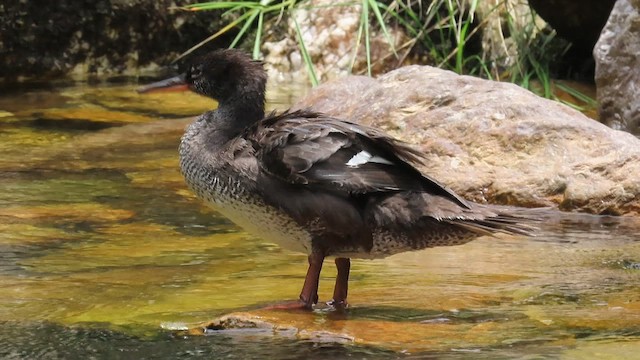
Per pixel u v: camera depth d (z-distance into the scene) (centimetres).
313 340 794
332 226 848
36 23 2228
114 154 1580
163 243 1131
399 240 847
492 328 818
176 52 2373
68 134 1716
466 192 1309
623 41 1587
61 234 1158
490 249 1109
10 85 2178
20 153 1573
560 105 1388
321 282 980
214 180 885
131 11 2303
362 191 840
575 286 951
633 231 1191
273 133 861
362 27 2072
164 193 1362
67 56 2278
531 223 950
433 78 1437
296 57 2194
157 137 1705
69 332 820
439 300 906
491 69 2141
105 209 1277
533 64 2034
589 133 1329
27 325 836
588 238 1158
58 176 1441
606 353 746
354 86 1525
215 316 863
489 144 1341
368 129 856
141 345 789
